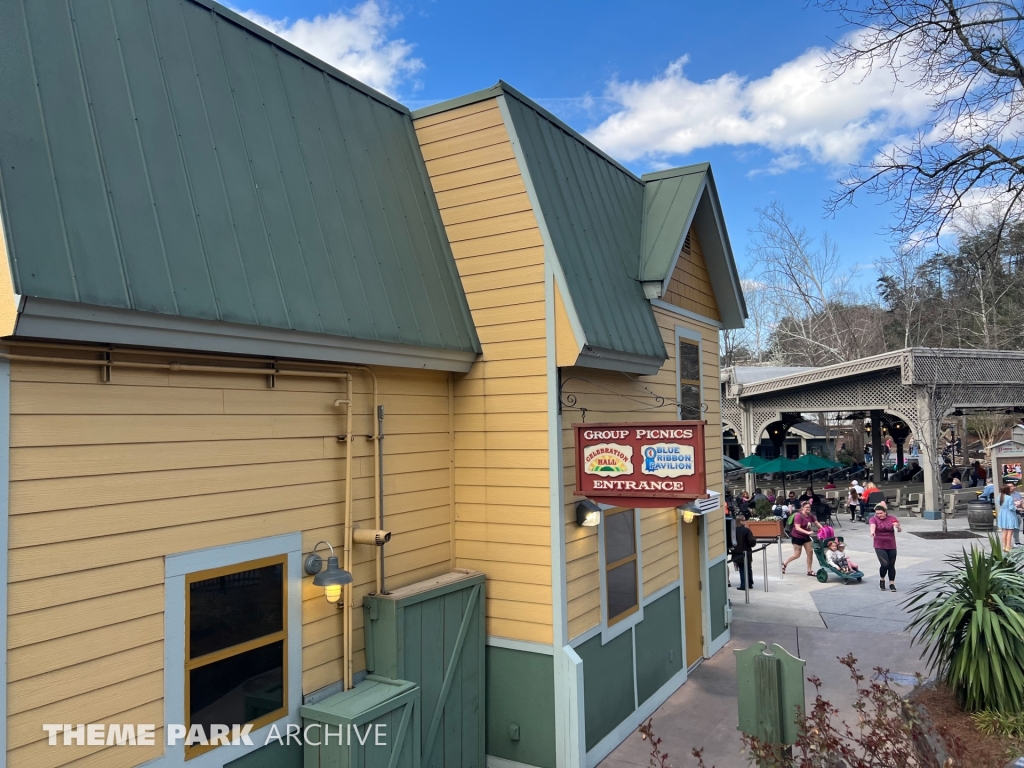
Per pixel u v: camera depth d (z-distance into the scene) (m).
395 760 5.45
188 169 4.82
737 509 21.41
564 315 6.66
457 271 7.24
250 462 5.06
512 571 6.88
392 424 6.46
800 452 42.41
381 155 6.96
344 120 6.71
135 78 4.76
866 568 16.23
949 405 23.62
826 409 25.50
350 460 5.80
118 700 4.14
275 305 4.98
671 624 9.19
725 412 28.98
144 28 5.04
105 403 4.17
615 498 6.53
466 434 7.16
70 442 3.99
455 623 6.54
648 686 8.38
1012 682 6.49
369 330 5.73
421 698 6.06
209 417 4.78
